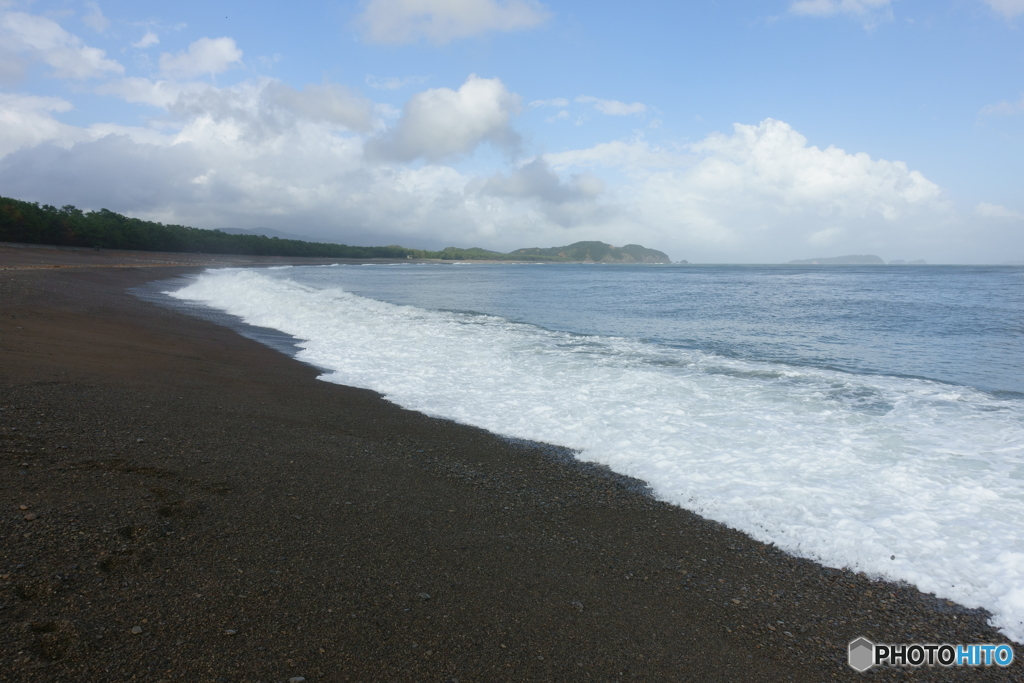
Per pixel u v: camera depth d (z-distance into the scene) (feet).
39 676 7.43
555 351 40.57
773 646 10.02
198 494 13.74
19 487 12.56
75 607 8.93
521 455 19.67
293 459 17.39
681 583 11.96
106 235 238.07
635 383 30.22
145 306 58.49
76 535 10.86
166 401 22.30
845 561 12.91
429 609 10.21
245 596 9.84
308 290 96.32
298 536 12.32
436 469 17.94
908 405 25.81
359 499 14.83
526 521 14.56
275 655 8.42
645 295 114.01
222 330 47.65
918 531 14.06
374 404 26.02
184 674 7.78
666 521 14.84
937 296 105.19
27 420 17.37
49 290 55.67
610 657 9.36
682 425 22.89
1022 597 11.44
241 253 362.94
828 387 29.32
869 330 55.88
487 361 36.55
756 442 20.71
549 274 279.49
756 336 51.19
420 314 64.39
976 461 18.58
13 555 9.93
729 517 15.01
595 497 16.29
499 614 10.30
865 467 18.15
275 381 29.45
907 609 11.25
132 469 14.70
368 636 9.19
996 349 43.73
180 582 10.00
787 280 193.47
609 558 12.87
